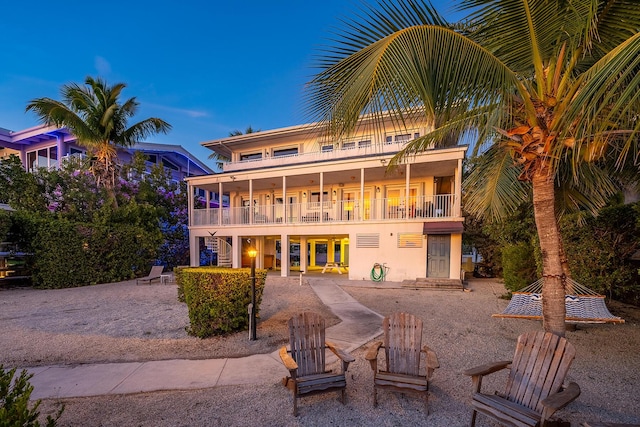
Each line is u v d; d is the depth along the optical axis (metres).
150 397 3.42
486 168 6.76
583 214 6.65
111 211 14.00
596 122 3.24
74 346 5.17
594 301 5.62
